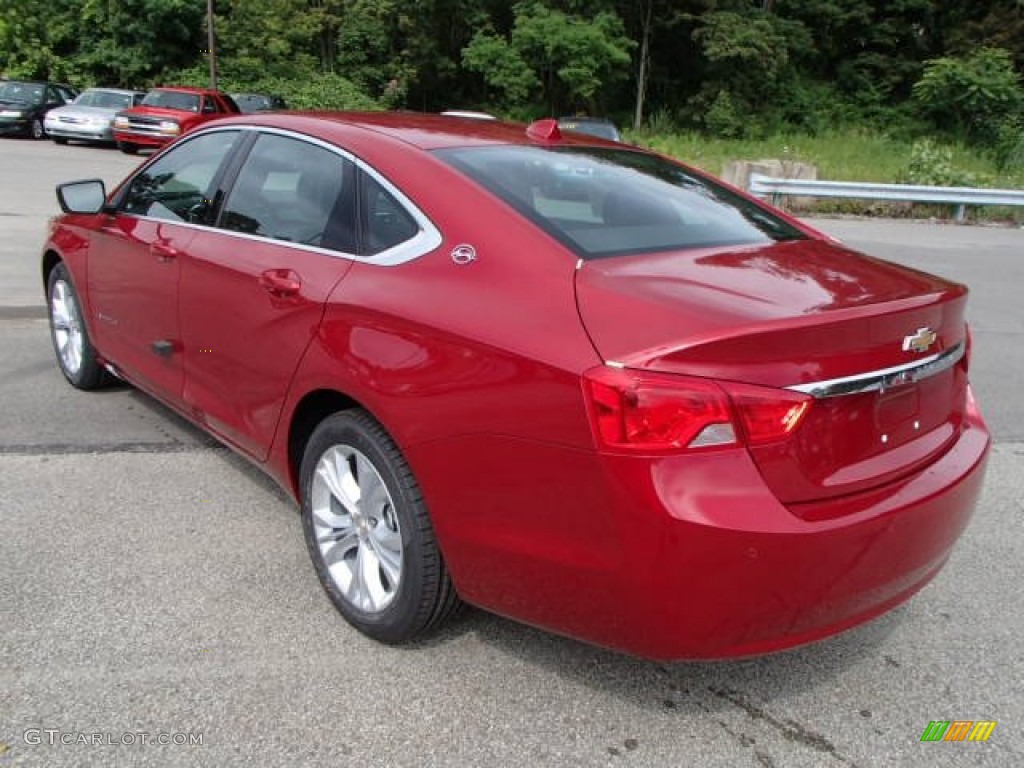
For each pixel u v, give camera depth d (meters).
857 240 13.89
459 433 2.52
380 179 3.08
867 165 25.19
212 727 2.55
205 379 3.75
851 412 2.42
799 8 41.59
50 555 3.44
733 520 2.17
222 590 3.25
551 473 2.33
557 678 2.84
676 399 2.17
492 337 2.48
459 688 2.78
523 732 2.60
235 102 24.95
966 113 36.41
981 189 17.62
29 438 4.55
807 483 2.32
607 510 2.24
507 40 41.19
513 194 2.90
